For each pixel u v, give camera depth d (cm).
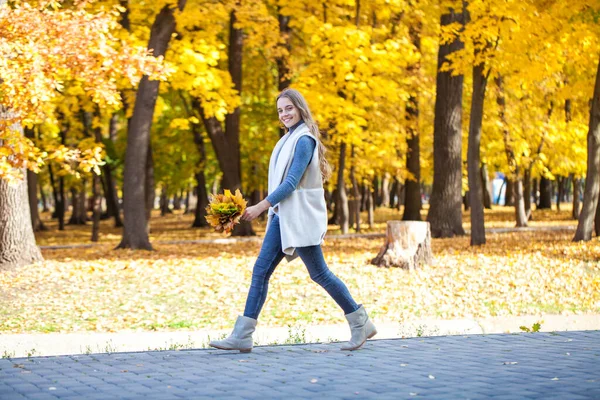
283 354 511
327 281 525
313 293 1173
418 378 406
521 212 2800
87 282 1262
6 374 426
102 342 834
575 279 1334
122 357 498
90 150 1123
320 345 561
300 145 510
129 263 1494
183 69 1877
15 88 1008
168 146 3469
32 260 1476
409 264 1427
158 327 955
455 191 2342
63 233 3591
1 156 1066
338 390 372
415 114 2672
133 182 1923
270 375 420
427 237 1456
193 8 1892
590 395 355
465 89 2712
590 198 1828
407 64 2167
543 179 4378
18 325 959
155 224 4412
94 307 1077
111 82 1120
